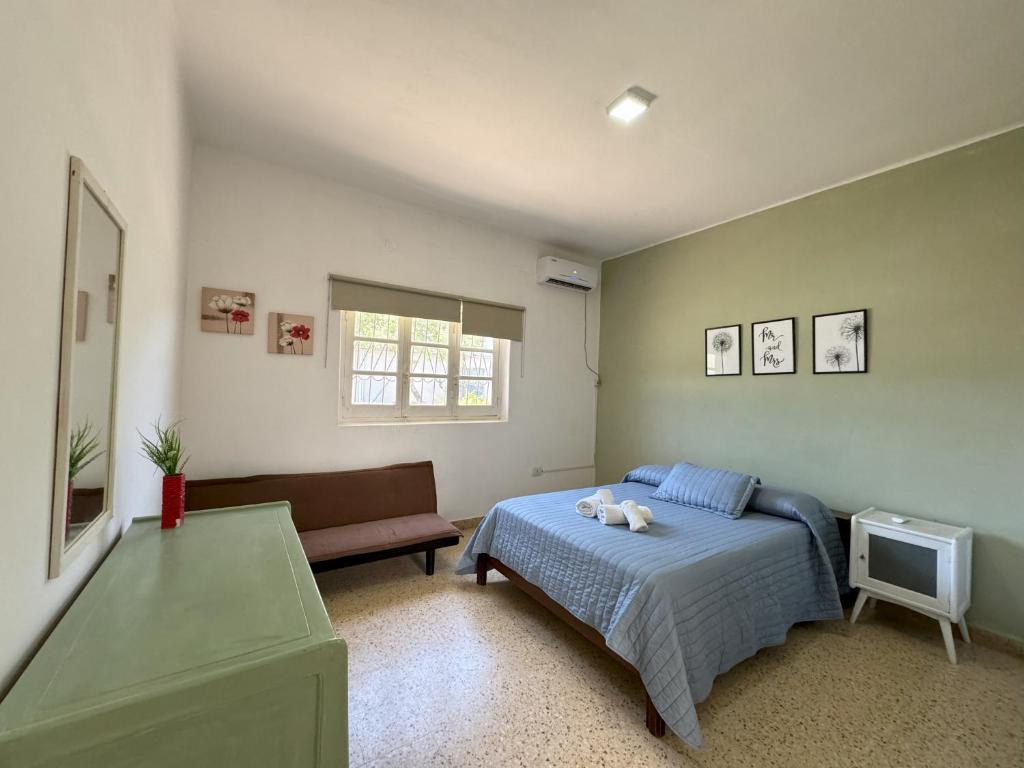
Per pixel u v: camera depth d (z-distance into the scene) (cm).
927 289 234
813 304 281
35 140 64
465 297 350
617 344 424
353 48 174
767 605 189
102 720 56
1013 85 181
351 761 137
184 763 61
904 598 211
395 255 317
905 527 214
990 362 213
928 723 157
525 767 137
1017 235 207
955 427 223
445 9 154
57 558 75
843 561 241
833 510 263
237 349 260
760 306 310
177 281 206
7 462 60
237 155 259
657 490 291
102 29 90
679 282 369
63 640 72
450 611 231
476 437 361
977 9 145
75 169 76
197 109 217
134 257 122
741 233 324
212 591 93
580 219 341
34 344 67
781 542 208
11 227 58
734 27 156
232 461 260
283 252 274
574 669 185
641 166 258
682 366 363
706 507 256
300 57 180
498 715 158
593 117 214
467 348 364
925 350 234
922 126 211
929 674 185
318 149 252
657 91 192
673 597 158
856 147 231
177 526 134
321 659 71
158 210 151
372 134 235
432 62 181
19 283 61
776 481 297
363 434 306
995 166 213
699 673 152
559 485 414
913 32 155
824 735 151
